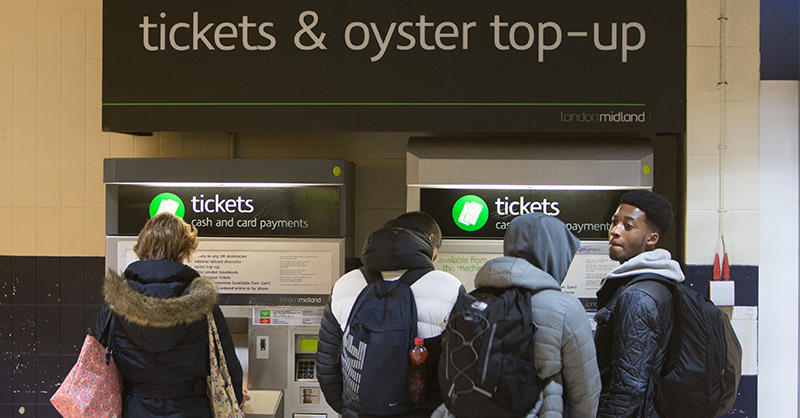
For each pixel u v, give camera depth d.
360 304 1.76
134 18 2.85
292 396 2.83
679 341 1.78
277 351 2.82
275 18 2.82
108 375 1.95
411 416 1.73
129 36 2.85
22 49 3.21
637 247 2.04
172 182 2.77
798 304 2.98
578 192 2.77
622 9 2.78
